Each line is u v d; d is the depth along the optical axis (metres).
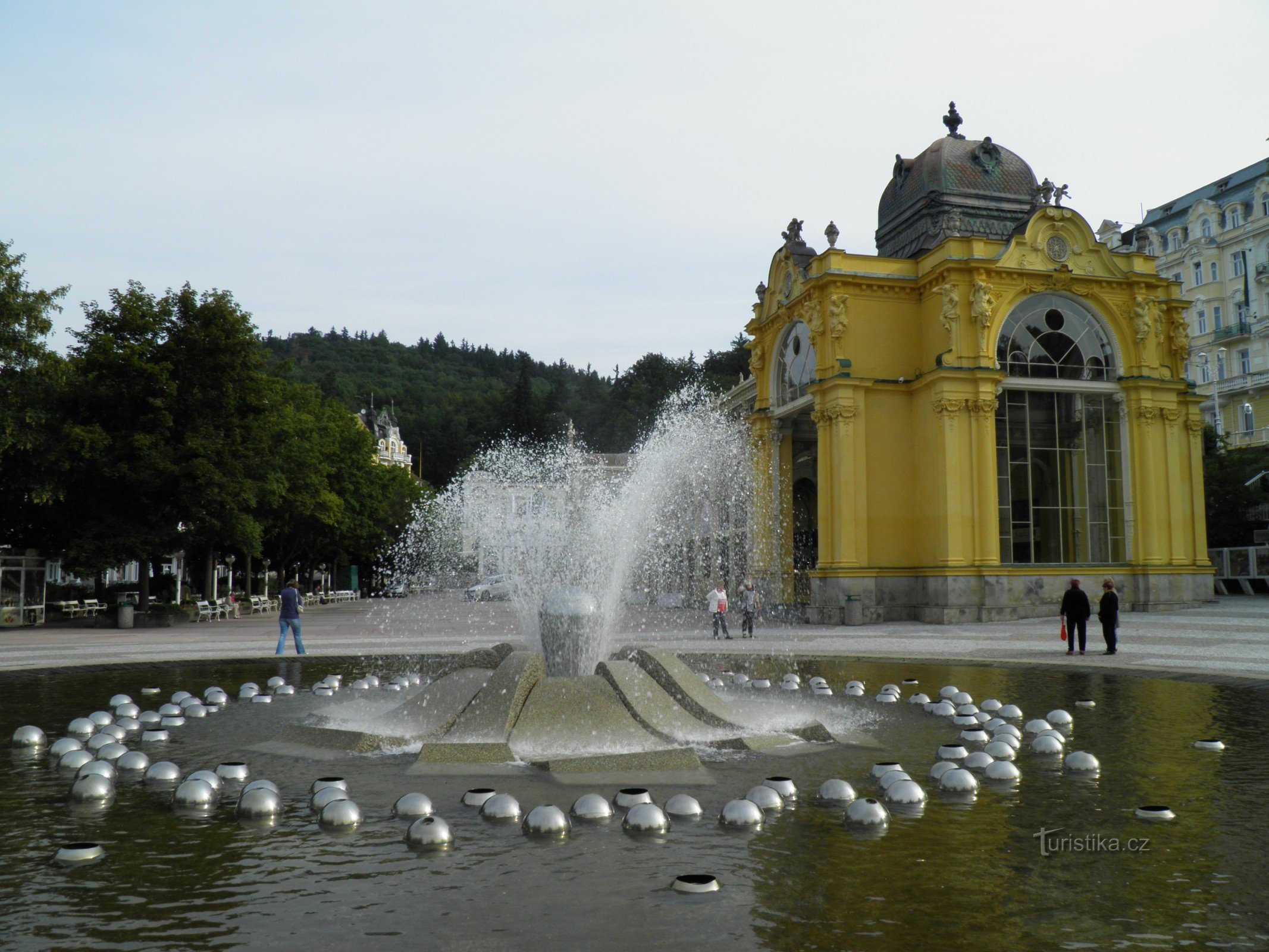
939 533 36.19
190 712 12.84
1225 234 69.69
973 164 41.44
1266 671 16.86
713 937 4.86
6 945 4.78
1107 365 39.00
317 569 88.44
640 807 6.92
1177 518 38.75
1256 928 5.01
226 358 41.97
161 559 46.44
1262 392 65.06
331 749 10.02
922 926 5.02
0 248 38.19
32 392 38.97
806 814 7.39
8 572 39.97
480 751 9.26
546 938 4.84
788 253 42.41
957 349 36.31
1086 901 5.43
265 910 5.28
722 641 27.45
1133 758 9.62
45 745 10.75
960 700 13.75
